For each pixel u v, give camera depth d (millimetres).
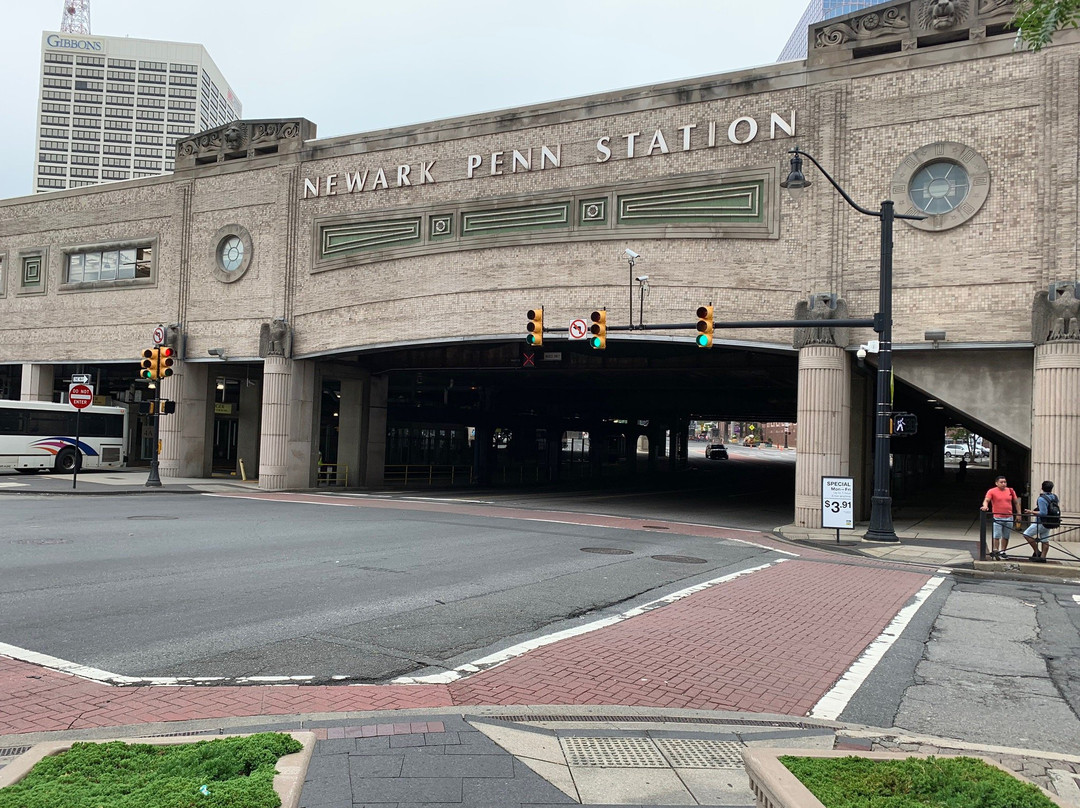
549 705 6277
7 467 34781
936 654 8625
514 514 24031
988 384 20312
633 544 17438
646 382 38594
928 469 50750
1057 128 19500
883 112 21297
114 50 196875
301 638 8164
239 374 37594
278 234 30625
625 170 24141
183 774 3861
